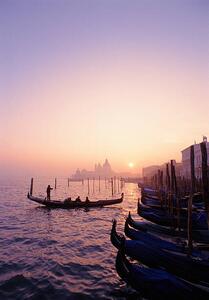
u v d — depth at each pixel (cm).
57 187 10356
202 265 860
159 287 768
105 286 984
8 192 6956
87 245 1584
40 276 1073
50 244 1605
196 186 3003
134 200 4831
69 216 2755
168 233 1337
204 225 1413
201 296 724
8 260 1281
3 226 2200
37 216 2748
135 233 1237
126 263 850
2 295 902
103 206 3566
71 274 1102
